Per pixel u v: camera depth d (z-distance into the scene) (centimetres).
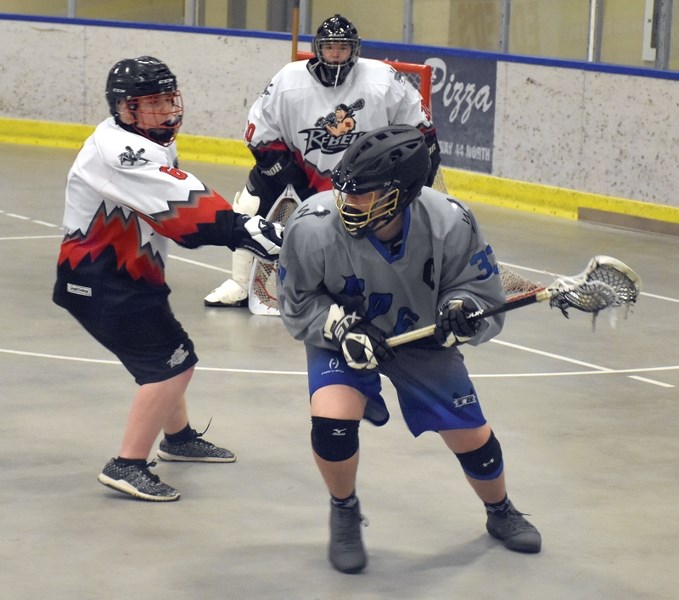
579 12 2512
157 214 886
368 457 1066
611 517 949
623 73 2323
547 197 2462
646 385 1331
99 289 929
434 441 1114
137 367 951
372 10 2917
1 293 1667
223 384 1287
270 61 2931
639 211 2317
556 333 1544
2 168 2769
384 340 782
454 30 2739
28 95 3178
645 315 1658
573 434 1155
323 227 781
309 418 1182
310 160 1544
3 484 983
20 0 3316
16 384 1258
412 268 790
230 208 885
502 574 836
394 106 1517
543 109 2461
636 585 826
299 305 808
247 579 820
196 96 3034
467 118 2597
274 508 949
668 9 2316
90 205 920
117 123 921
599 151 2383
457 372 827
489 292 804
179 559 851
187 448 1045
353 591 805
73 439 1096
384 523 921
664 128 2277
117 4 3188
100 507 941
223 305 1653
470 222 793
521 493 995
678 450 1117
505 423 1181
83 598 786
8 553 852
